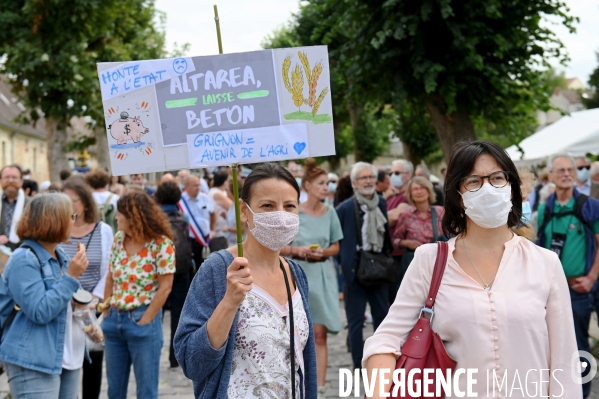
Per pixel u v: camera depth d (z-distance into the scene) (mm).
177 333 2545
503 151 2592
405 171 8242
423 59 9398
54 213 3701
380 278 5992
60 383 3906
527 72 10320
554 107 11203
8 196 7508
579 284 5332
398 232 6645
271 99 2678
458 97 10156
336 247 5961
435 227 6473
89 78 17844
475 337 2422
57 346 3691
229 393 2490
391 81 10234
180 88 2648
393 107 11039
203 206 9109
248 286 2389
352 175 6242
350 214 6164
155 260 4664
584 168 8719
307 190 5965
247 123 2666
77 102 17906
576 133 12336
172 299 7074
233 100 2662
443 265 2570
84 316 3973
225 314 2381
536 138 13711
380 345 2555
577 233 5391
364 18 9930
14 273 3602
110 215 8531
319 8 11617
